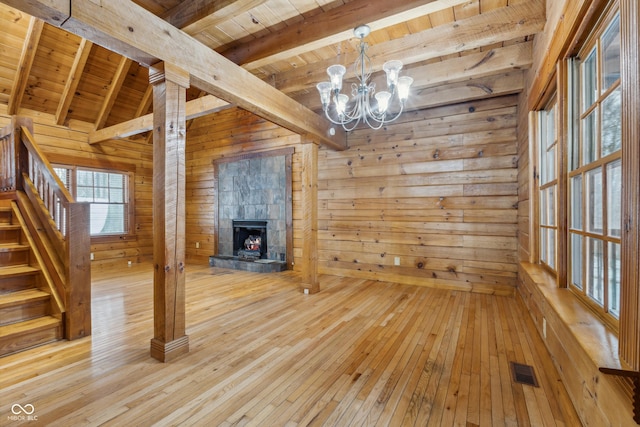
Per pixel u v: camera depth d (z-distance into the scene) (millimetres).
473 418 1552
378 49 3105
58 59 4781
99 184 6098
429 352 2283
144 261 6711
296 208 5473
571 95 1995
